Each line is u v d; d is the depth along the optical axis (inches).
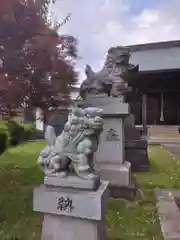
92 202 76.9
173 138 576.1
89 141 83.0
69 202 79.4
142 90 727.7
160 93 800.3
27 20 133.2
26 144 445.7
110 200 145.3
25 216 123.9
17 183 178.7
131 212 131.4
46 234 83.6
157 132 657.0
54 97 162.6
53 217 83.0
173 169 244.1
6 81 126.3
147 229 112.7
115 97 157.6
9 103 134.8
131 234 108.3
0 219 120.9
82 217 77.9
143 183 190.2
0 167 231.6
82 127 83.3
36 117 171.8
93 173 82.4
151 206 141.0
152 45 818.8
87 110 84.5
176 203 146.4
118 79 163.9
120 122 154.7
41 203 82.9
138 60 764.0
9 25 123.0
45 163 86.0
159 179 203.3
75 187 80.5
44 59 142.3
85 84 166.2
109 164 153.4
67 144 84.4
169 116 796.0
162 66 706.2
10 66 131.5
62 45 157.8
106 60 176.4
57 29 168.9
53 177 83.4
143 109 720.3
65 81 157.4
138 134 239.3
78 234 79.9
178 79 717.9
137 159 235.5
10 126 259.9
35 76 145.6
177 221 121.5
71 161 84.1
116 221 120.7
